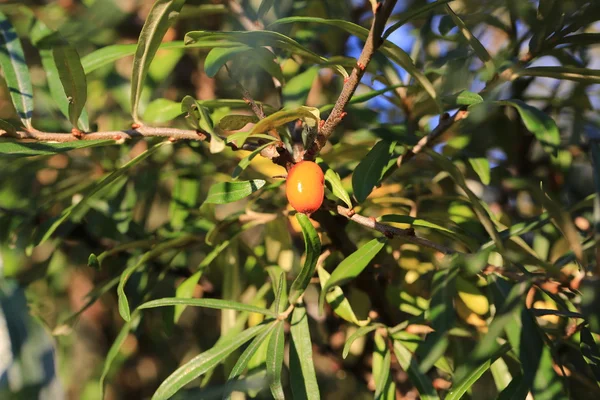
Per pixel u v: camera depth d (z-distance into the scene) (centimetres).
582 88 30
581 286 21
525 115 23
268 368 23
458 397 23
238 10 29
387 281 29
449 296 21
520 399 22
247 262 30
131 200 31
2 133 23
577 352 27
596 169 21
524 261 22
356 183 24
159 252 27
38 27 26
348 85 22
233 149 24
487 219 21
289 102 26
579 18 24
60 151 23
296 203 22
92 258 26
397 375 29
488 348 20
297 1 31
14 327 32
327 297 26
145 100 31
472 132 31
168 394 23
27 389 32
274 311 24
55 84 26
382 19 21
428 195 29
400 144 26
